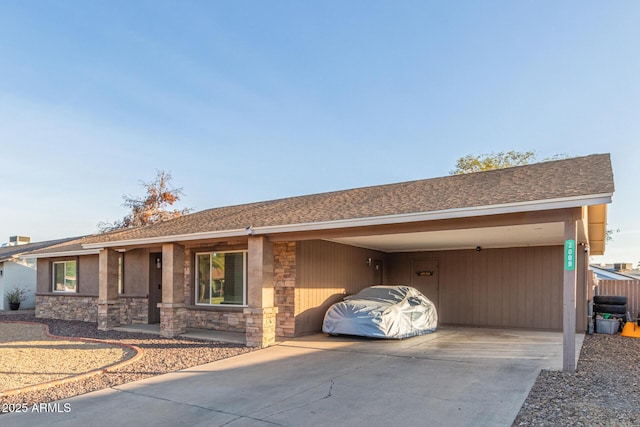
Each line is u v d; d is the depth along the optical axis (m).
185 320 12.34
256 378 7.27
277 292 11.82
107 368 7.92
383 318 10.89
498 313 14.07
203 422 5.25
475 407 5.62
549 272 13.34
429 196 9.64
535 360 8.41
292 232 10.32
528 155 30.27
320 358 8.80
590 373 7.28
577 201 6.81
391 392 6.38
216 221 12.87
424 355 9.01
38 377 7.29
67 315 17.39
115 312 13.97
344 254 13.77
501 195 8.10
